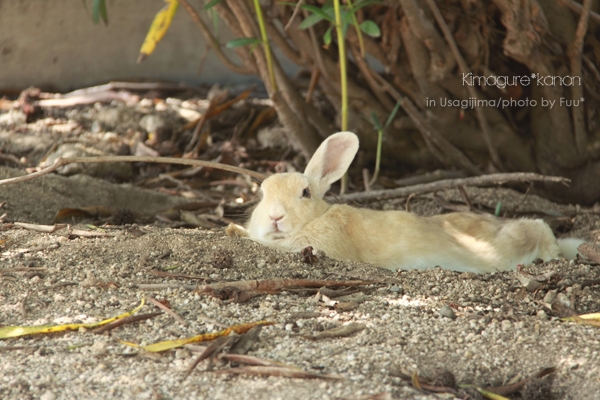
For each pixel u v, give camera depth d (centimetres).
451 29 1209
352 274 745
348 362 545
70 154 1323
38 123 1598
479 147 1323
